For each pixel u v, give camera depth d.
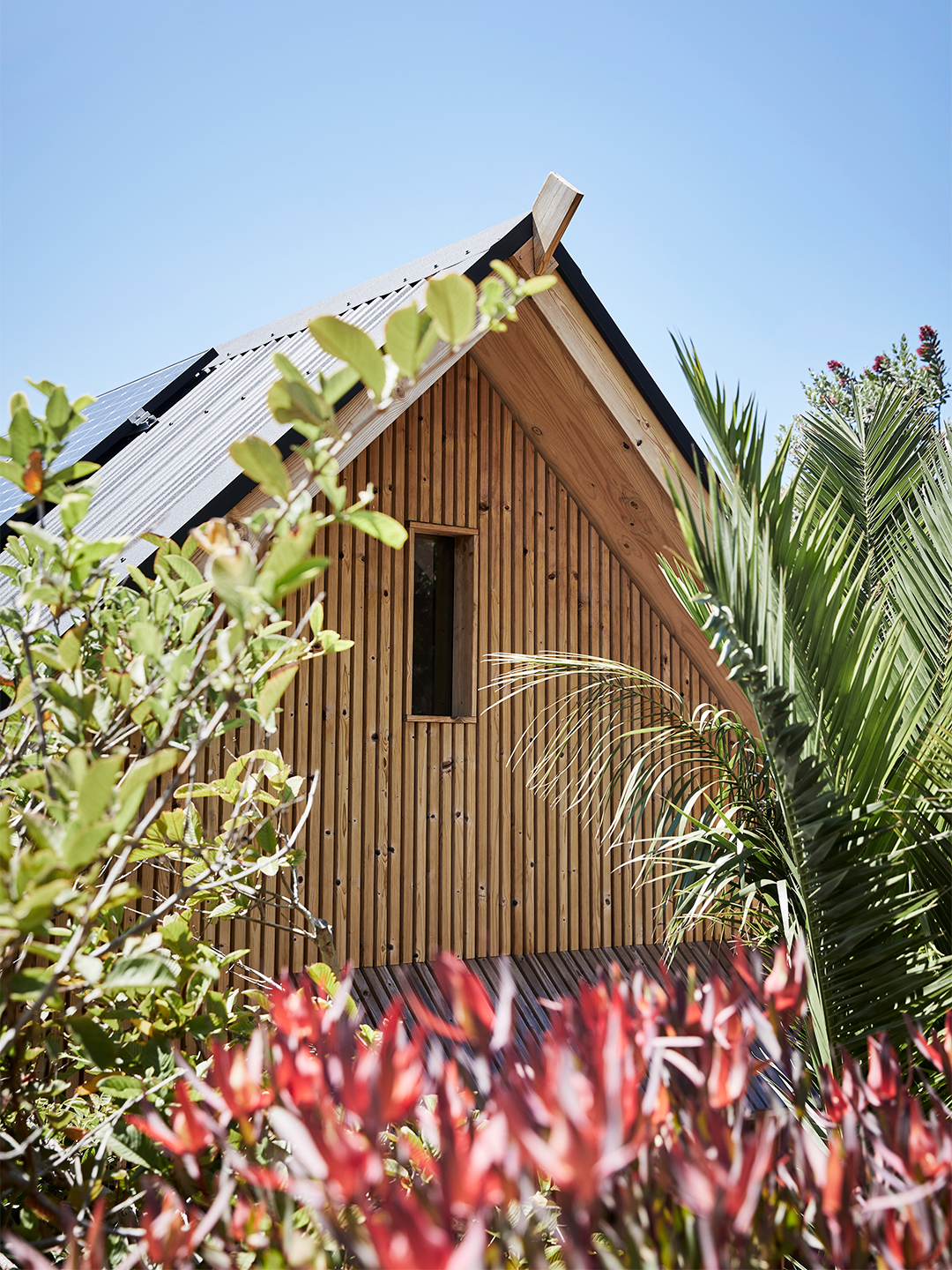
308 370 5.49
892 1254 1.22
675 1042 1.41
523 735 6.25
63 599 1.99
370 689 5.65
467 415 6.16
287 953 5.16
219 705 1.97
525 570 6.36
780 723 2.62
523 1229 1.14
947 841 2.88
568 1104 1.04
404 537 1.84
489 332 5.63
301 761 5.34
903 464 4.20
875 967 2.68
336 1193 1.16
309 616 1.92
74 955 1.69
